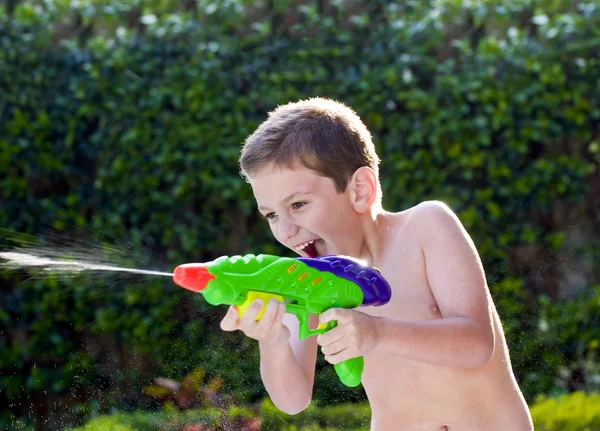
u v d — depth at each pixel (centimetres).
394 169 672
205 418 599
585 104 673
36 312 684
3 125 688
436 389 300
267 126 299
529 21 697
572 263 679
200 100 685
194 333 661
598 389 643
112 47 695
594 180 689
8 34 695
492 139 680
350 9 696
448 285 281
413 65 678
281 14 699
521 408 309
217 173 688
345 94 677
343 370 264
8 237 680
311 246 306
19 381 677
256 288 240
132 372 665
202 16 705
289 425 575
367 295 258
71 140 690
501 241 672
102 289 678
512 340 661
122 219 695
